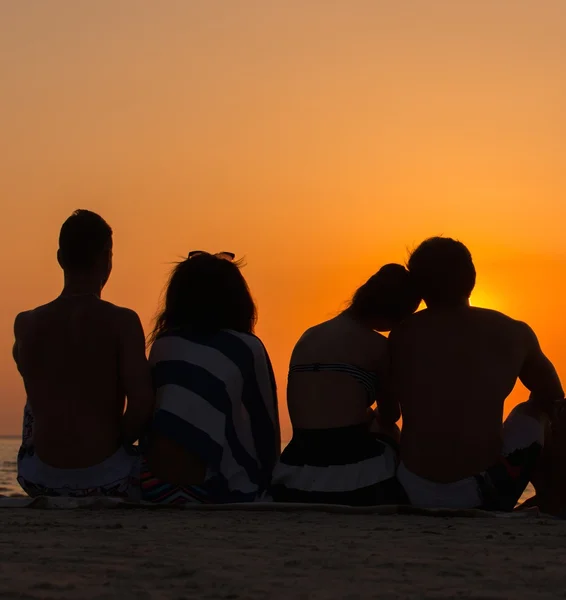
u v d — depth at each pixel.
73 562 5.76
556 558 6.22
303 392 11.04
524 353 10.66
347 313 11.36
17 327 10.68
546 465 10.73
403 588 5.02
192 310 11.03
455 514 9.38
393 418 11.67
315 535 7.40
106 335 10.38
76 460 10.38
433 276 10.83
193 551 6.32
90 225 10.54
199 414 10.45
